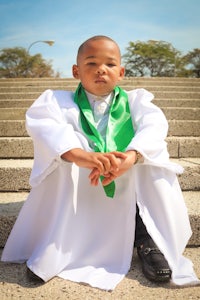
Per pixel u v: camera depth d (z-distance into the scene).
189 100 5.95
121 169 1.82
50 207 2.00
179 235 2.00
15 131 4.24
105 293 1.80
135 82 9.12
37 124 1.98
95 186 2.00
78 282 1.90
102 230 2.02
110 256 2.02
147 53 45.78
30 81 9.70
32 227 2.06
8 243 2.11
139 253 2.07
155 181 1.98
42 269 1.88
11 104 6.15
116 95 2.17
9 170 3.03
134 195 1.99
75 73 2.23
